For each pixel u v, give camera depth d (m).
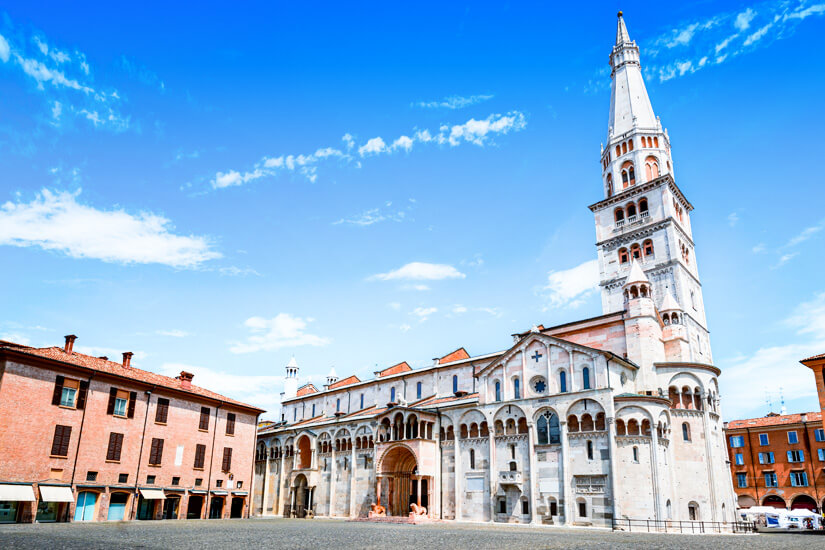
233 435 84.69
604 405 62.94
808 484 96.12
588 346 71.19
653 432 60.31
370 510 78.19
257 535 40.81
